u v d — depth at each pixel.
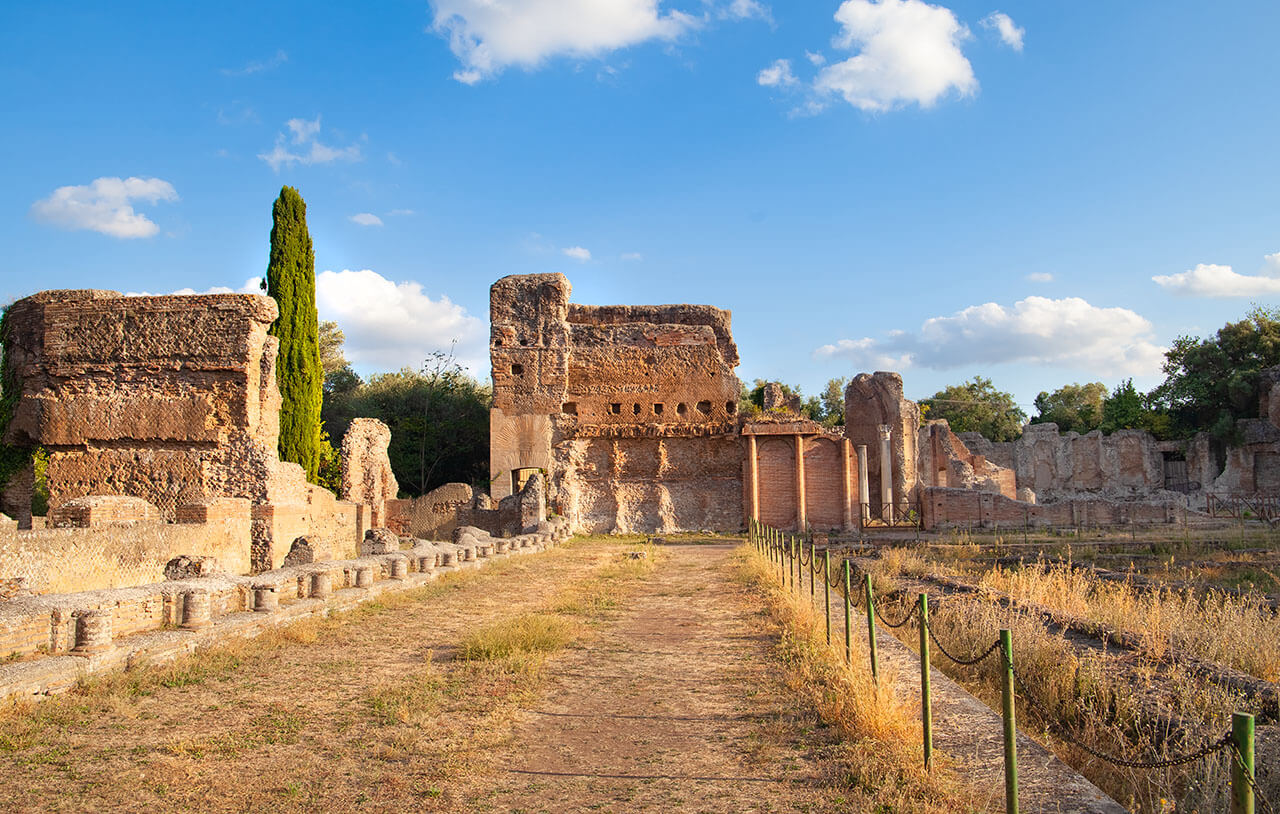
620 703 10.03
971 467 54.81
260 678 11.09
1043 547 29.50
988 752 7.62
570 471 48.94
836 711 8.95
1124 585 15.81
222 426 27.45
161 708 9.60
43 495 27.75
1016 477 69.25
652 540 42.38
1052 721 9.53
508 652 12.56
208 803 6.88
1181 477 67.25
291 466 29.05
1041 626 12.16
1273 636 11.19
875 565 23.16
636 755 8.12
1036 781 6.87
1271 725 7.71
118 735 8.61
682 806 6.80
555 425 49.34
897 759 7.31
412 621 15.70
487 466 63.97
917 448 49.16
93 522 21.08
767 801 6.87
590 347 50.66
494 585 21.72
